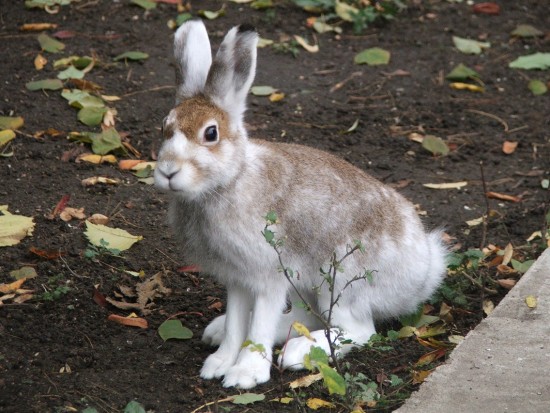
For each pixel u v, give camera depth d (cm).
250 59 661
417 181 988
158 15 1290
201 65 686
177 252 838
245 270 660
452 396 614
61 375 662
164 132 638
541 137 1088
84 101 1062
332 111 1115
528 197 962
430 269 748
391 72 1206
